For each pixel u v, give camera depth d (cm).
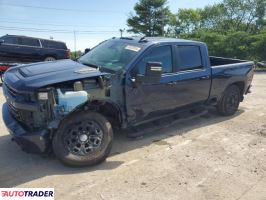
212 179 436
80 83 444
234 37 3030
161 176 441
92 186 413
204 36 3384
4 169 456
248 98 962
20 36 1514
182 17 5850
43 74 452
